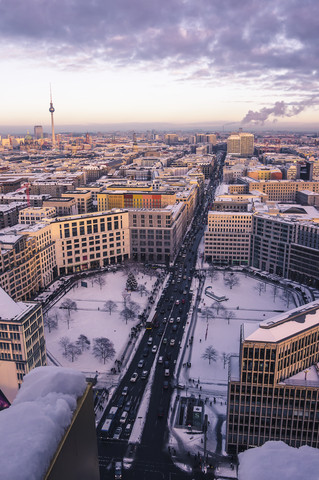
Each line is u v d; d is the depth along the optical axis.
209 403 175.38
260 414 142.88
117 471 137.50
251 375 139.88
